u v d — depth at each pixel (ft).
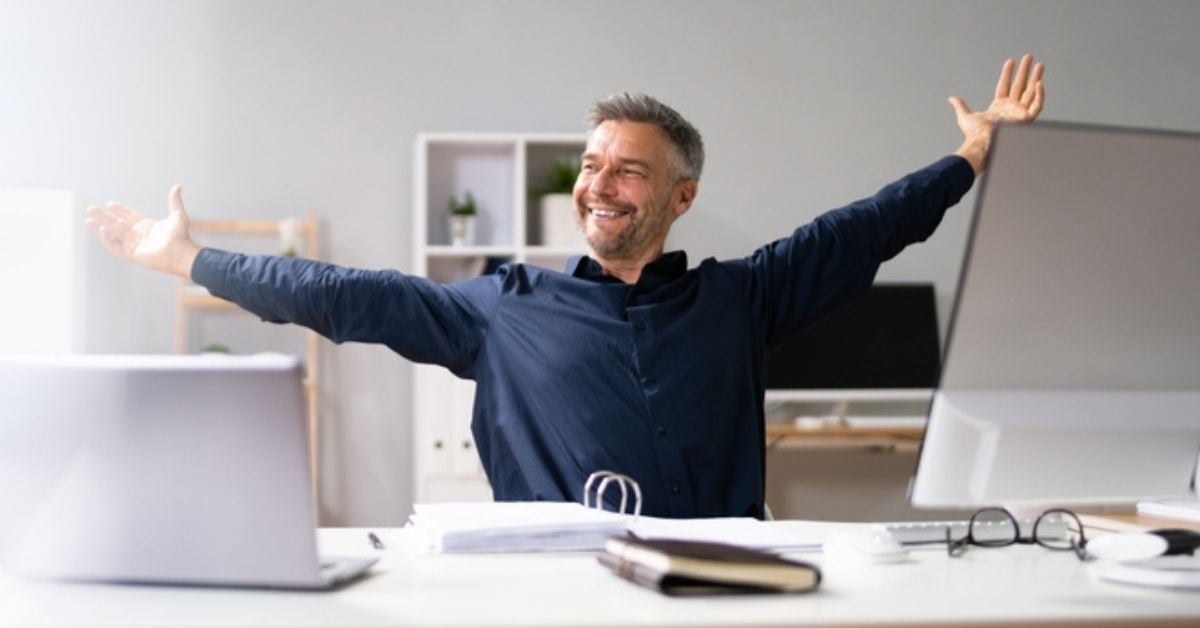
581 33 18.19
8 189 16.88
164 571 4.86
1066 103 19.11
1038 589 4.82
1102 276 5.12
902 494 18.60
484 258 17.47
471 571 5.17
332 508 17.84
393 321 8.11
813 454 18.48
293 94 17.67
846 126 18.70
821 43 18.66
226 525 4.77
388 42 17.84
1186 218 5.13
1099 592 4.77
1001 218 4.97
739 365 8.28
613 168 8.62
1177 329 5.26
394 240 17.83
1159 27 19.26
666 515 7.90
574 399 7.98
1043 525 6.03
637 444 7.92
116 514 4.88
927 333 18.13
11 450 4.98
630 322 8.09
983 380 5.15
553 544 5.67
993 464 5.21
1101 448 5.30
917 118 18.81
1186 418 5.34
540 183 17.89
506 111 18.04
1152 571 4.88
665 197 8.78
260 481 4.73
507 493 8.16
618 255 8.69
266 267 7.91
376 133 17.80
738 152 18.51
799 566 4.68
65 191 16.28
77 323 16.65
